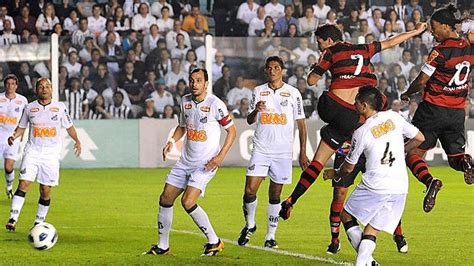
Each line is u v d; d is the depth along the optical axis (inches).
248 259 792.9
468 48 840.9
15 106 1286.9
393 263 788.6
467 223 1060.5
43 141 994.1
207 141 797.9
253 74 1760.6
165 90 1766.7
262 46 1755.7
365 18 1982.0
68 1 2022.6
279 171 880.3
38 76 1692.9
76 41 1715.1
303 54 1759.4
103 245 876.6
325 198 1316.4
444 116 849.5
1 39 1699.1
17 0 1975.9
